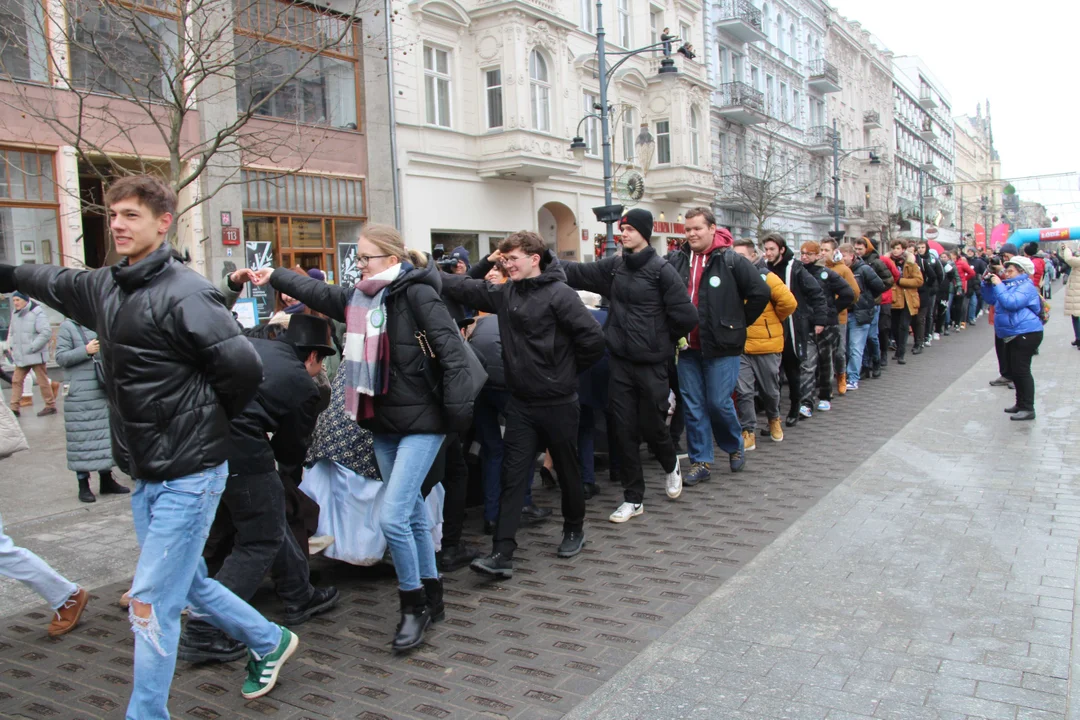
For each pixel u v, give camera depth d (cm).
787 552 470
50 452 823
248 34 847
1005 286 834
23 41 962
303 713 312
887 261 1299
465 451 565
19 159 1136
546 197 2231
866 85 5275
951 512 532
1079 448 691
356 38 1680
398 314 367
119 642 381
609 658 349
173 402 269
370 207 1730
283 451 385
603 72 1348
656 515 560
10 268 308
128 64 896
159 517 271
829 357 943
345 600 429
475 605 413
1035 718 288
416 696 322
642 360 543
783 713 298
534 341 446
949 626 365
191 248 1364
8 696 329
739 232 3288
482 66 1998
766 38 3391
